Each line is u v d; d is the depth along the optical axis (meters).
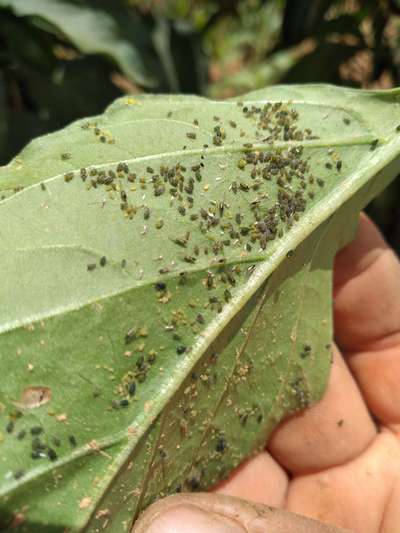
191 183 0.09
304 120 0.10
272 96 0.10
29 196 0.08
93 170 0.09
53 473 0.08
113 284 0.08
